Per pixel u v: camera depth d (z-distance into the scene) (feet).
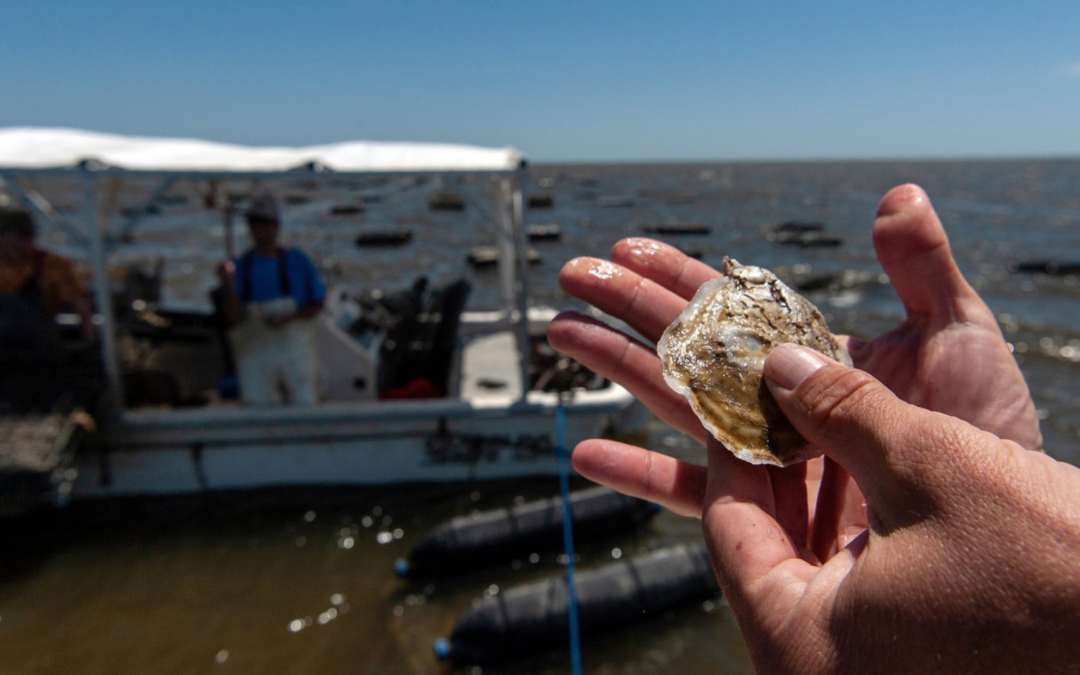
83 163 20.29
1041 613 3.24
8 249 22.18
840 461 4.63
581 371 27.94
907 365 7.50
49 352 23.29
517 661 18.25
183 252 79.36
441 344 26.30
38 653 18.43
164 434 23.15
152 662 18.19
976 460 3.69
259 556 22.31
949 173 586.45
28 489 19.11
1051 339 58.03
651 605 19.48
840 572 4.25
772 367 5.39
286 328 22.09
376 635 19.34
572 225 146.72
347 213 112.37
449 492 24.93
